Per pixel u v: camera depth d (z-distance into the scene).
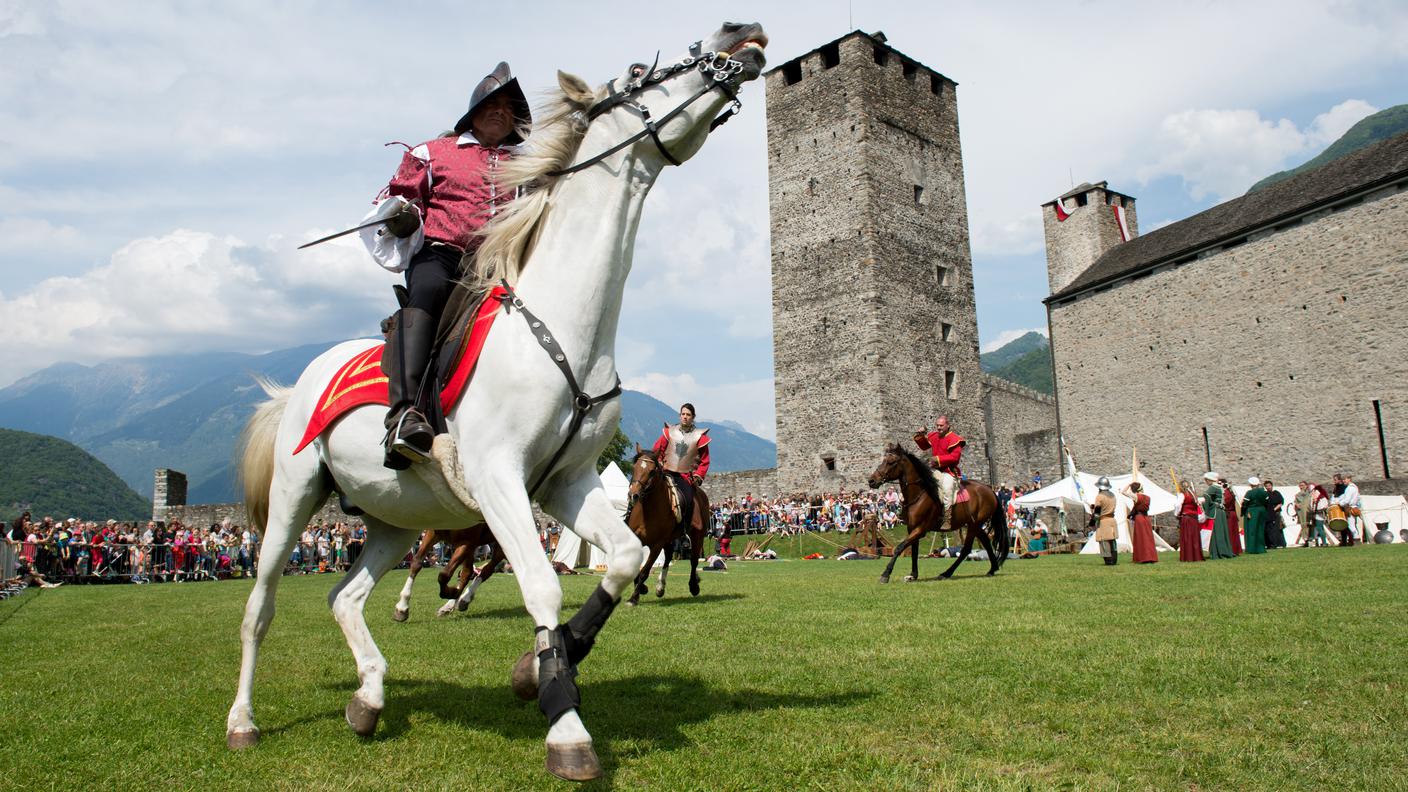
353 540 33.53
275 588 4.89
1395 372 36.00
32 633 9.95
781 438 49.34
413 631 9.19
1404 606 8.63
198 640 9.09
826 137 49.31
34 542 23.53
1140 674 5.65
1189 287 44.22
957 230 51.72
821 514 39.09
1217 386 42.66
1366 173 37.75
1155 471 45.16
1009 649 6.76
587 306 4.31
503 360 4.13
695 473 12.95
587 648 4.07
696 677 6.01
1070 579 13.97
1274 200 42.34
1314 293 38.97
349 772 4.01
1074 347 49.91
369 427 4.49
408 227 4.60
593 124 4.56
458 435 4.22
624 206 4.46
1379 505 30.81
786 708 5.00
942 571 18.98
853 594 12.29
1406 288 35.78
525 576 3.86
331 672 6.69
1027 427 55.69
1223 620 8.02
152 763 4.20
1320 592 10.20
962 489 15.80
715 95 4.48
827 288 48.38
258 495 5.28
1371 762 3.81
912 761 4.01
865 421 46.12
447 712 5.17
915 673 5.90
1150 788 3.57
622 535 4.18
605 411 4.37
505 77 4.92
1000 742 4.27
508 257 4.42
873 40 49.41
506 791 3.71
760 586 14.80
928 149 51.00
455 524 4.65
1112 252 52.22
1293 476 39.25
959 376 49.94
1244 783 3.61
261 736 4.68
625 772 3.88
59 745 4.54
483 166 4.74
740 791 3.65
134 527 32.06
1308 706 4.76
